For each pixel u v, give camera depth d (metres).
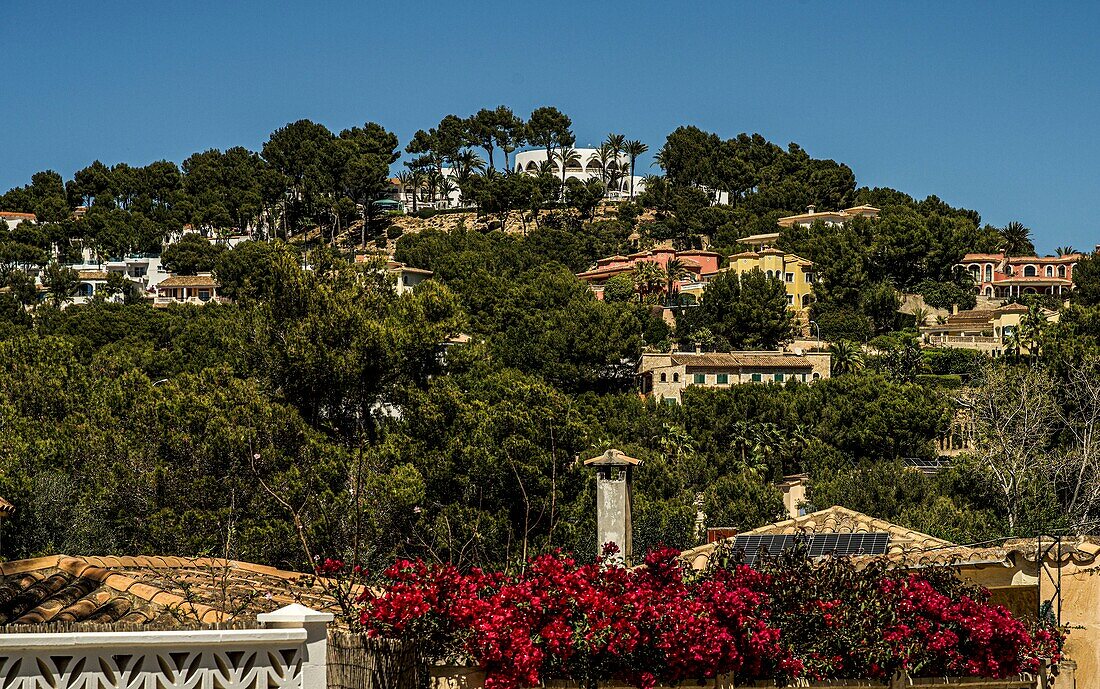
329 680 8.95
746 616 11.62
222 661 7.79
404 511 29.41
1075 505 63.50
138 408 34.34
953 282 139.88
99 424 35.50
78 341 89.50
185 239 166.75
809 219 167.00
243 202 190.50
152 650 7.50
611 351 95.50
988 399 73.62
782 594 12.36
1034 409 69.50
